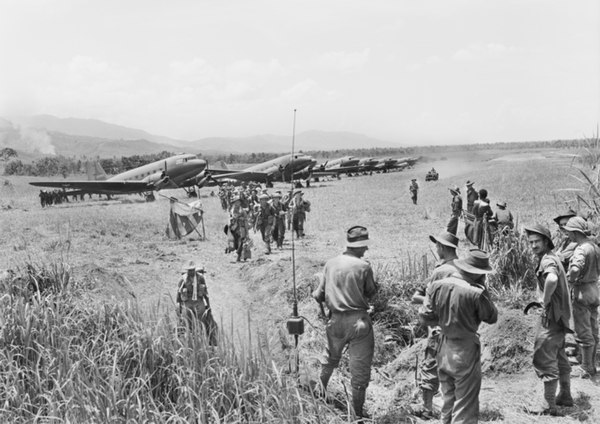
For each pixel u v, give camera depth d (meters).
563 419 5.61
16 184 81.94
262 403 5.22
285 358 7.33
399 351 8.27
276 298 10.69
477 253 5.00
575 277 6.42
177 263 15.20
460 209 17.62
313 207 31.67
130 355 6.03
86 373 5.64
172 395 5.73
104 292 9.76
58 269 9.32
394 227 21.45
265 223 16.56
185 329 6.43
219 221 26.58
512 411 5.88
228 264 15.19
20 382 5.61
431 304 5.07
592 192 12.76
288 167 53.69
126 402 5.03
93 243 18.34
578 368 6.87
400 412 6.00
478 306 4.80
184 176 46.84
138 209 35.66
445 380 5.12
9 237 19.53
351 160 88.00
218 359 5.83
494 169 70.38
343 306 5.85
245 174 52.38
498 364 7.02
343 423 5.23
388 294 9.34
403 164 101.69
